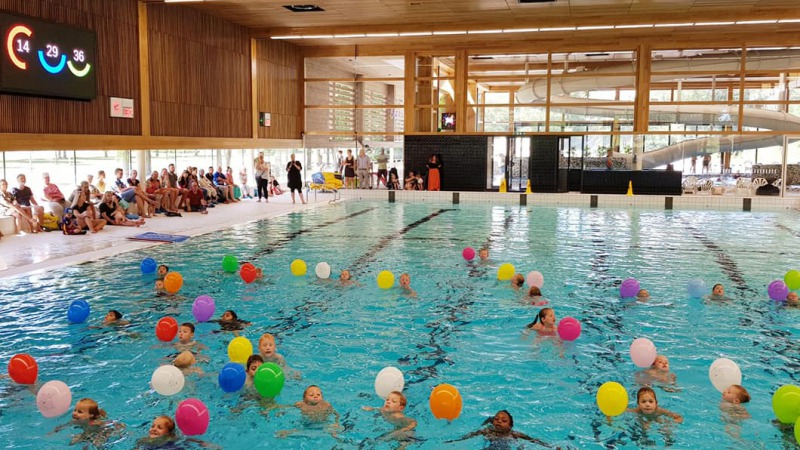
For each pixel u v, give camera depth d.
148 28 13.82
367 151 25.36
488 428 4.24
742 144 19.30
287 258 9.82
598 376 5.15
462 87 20.78
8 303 7.13
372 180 22.59
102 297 7.44
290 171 18.39
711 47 19.14
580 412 4.49
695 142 19.59
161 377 4.61
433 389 4.54
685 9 15.19
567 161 20.59
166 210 15.12
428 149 21.31
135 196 14.19
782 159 19.00
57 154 14.59
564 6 14.94
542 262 9.61
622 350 5.75
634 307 7.15
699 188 19.67
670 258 9.95
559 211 16.67
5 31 10.23
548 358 5.54
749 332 6.28
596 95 20.23
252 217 14.88
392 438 4.10
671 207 17.89
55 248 10.32
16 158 13.56
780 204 17.39
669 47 19.34
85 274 8.59
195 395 4.75
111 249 10.35
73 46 11.63
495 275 8.69
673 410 4.52
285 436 4.13
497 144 20.91
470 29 16.98
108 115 12.73
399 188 21.78
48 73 11.07
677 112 19.62
